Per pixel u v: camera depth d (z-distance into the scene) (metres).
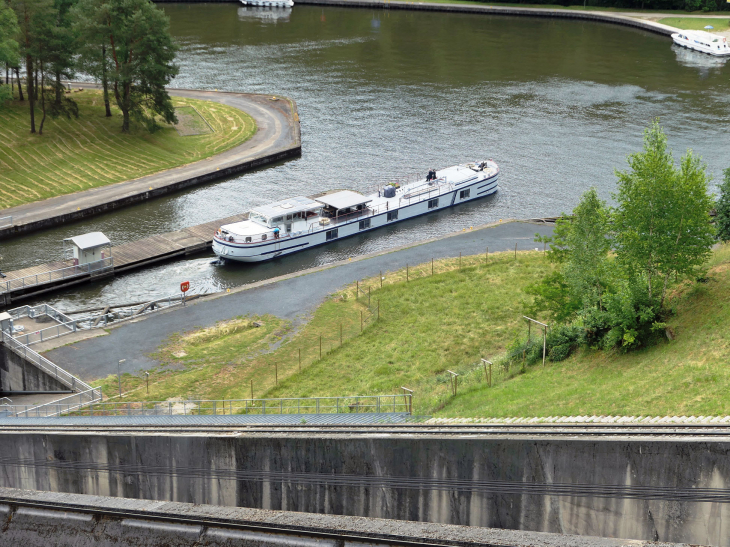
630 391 50.66
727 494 40.44
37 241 100.00
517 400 54.66
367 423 49.62
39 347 70.88
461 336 73.12
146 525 39.19
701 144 130.12
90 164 121.25
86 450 50.78
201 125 143.00
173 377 66.31
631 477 41.94
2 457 52.47
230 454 48.50
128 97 130.25
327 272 89.62
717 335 53.44
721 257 66.25
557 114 148.50
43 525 40.94
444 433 45.38
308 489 47.81
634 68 183.50
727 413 44.03
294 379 66.00
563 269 63.19
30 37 122.44
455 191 112.31
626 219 57.69
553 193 115.56
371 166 126.19
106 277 92.38
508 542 35.03
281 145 133.12
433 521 46.28
